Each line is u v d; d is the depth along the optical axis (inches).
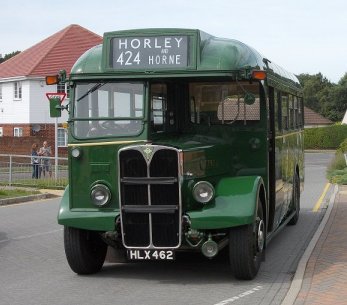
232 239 340.8
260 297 313.4
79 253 359.9
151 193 333.1
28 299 317.7
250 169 381.1
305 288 317.4
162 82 364.5
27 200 839.7
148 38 349.7
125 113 347.6
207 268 389.1
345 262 378.9
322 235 487.2
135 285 345.7
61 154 1841.8
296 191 580.1
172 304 302.0
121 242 347.3
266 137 381.1
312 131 2918.3
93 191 345.1
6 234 542.6
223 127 379.9
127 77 346.9
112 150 345.1
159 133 358.6
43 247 477.7
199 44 348.2
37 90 1867.6
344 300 290.7
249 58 367.9
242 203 334.0
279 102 455.5
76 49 1971.0
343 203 722.8
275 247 466.6
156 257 336.2
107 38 351.9
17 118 1910.7
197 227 329.7
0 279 367.2
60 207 352.5
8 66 1999.3
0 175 1054.4
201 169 345.1
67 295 324.5
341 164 1312.7
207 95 379.2
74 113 352.8
